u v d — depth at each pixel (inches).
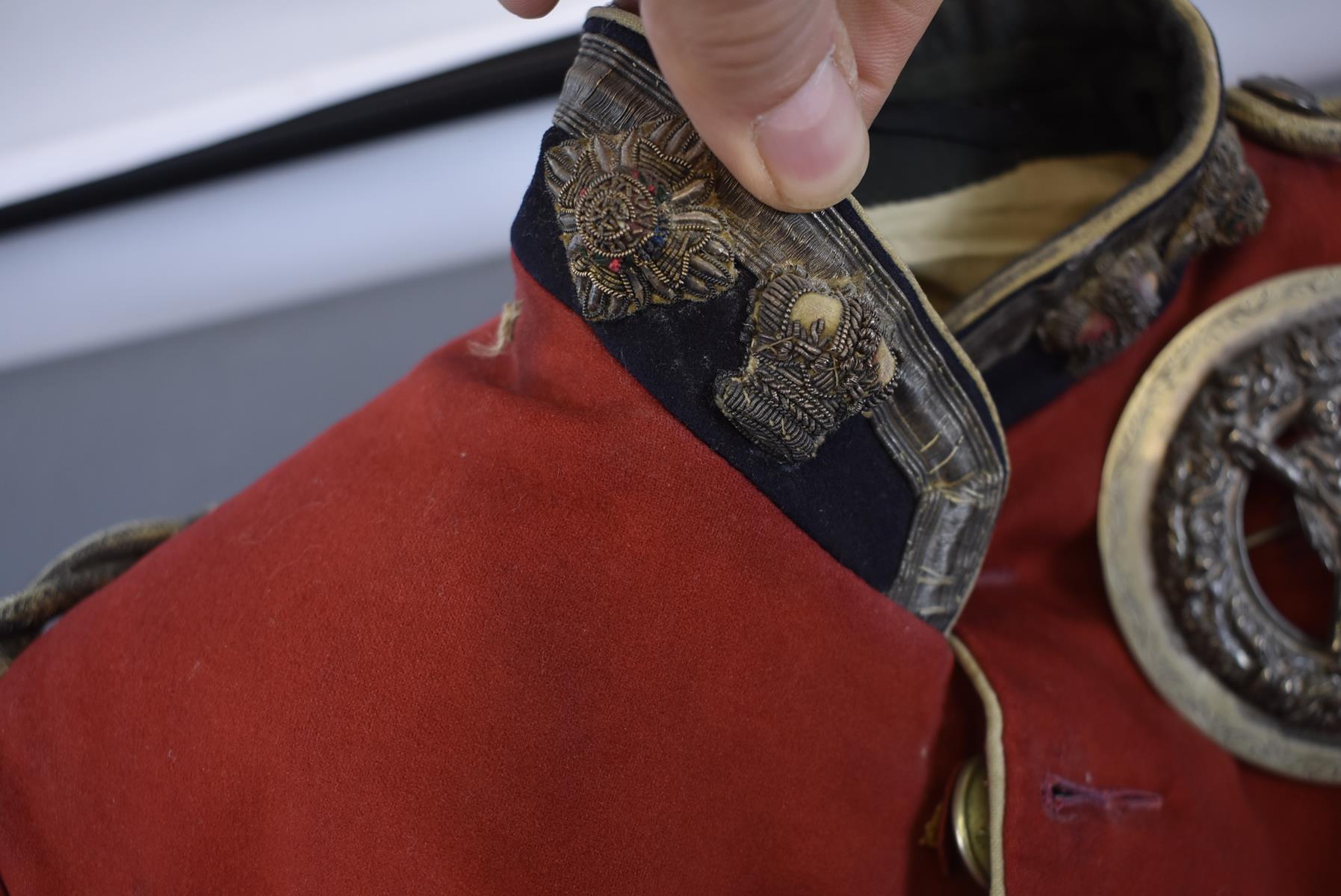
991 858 10.5
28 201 19.9
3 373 24.2
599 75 9.8
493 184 20.1
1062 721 11.2
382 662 9.9
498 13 17.9
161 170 19.4
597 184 9.7
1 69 18.0
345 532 10.4
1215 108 11.3
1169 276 12.0
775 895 10.4
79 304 22.7
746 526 10.2
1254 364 11.8
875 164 13.0
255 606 10.3
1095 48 12.4
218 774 10.1
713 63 9.1
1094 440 12.2
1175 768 11.5
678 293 9.8
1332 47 18.0
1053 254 11.2
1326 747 11.8
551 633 9.9
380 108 18.2
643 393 10.1
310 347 23.2
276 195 20.1
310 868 9.9
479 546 10.0
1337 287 11.9
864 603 10.6
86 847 10.3
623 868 9.9
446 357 11.4
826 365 9.8
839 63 9.5
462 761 9.8
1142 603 11.9
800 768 10.4
